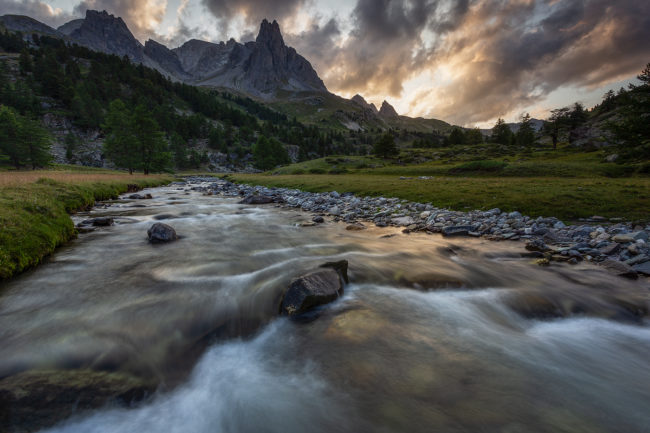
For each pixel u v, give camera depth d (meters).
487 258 9.68
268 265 8.77
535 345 5.10
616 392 3.99
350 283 7.55
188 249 10.59
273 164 102.56
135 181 42.53
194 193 37.06
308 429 3.42
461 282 7.61
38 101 132.88
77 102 143.38
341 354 4.70
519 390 3.93
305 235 13.23
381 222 15.98
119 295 6.56
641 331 5.65
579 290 7.19
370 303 6.45
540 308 6.39
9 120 72.81
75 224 14.43
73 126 137.50
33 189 16.53
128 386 3.97
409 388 3.95
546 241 11.48
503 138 134.12
